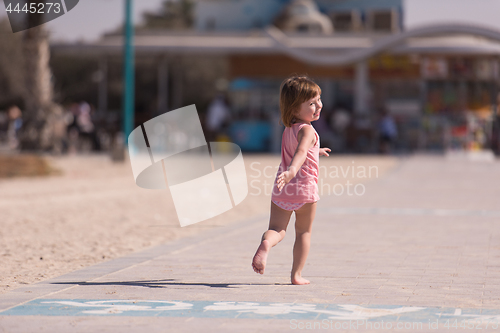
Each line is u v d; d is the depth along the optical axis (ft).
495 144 115.75
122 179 66.33
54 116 91.45
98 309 17.74
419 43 111.75
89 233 34.14
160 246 28.66
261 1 144.87
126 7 85.35
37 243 30.91
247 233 32.53
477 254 26.48
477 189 56.70
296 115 20.53
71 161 86.94
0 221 37.93
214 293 19.66
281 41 112.37
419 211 41.42
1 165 67.51
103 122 115.55
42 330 15.74
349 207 43.60
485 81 116.06
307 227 20.92
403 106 117.29
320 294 19.52
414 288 20.33
